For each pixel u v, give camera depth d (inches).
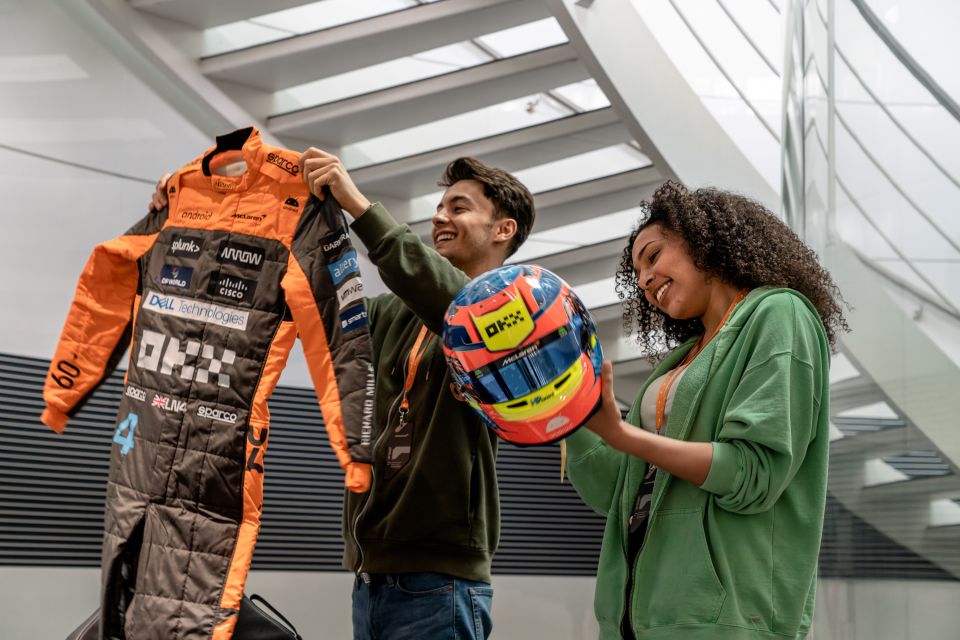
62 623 168.1
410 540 85.1
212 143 197.5
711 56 201.9
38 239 173.6
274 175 86.4
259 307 85.0
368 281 201.6
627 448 60.8
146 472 84.7
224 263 86.6
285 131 195.5
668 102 189.9
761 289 72.7
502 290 55.8
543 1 176.9
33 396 170.9
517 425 56.3
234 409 83.7
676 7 199.0
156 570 81.7
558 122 195.3
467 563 86.2
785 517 66.9
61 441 173.2
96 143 181.8
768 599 64.3
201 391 84.7
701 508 66.2
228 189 88.3
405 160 200.7
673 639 64.5
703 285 74.9
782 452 63.1
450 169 103.3
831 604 93.1
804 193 106.8
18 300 170.6
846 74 96.1
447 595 84.6
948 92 80.6
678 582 65.4
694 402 69.2
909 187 83.7
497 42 228.1
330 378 80.4
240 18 181.2
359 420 78.0
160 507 83.2
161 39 178.2
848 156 94.4
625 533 71.7
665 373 77.5
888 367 84.8
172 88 193.0
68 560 170.7
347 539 91.2
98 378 93.9
